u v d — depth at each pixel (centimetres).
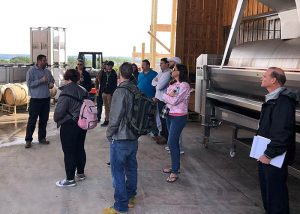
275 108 322
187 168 553
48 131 798
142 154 625
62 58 1522
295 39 473
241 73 483
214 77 604
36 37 1463
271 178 333
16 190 445
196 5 1061
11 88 1024
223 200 430
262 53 509
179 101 471
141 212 388
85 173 513
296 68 412
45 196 427
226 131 847
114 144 367
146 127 366
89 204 407
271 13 793
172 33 1228
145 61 741
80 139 470
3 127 854
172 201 421
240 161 596
